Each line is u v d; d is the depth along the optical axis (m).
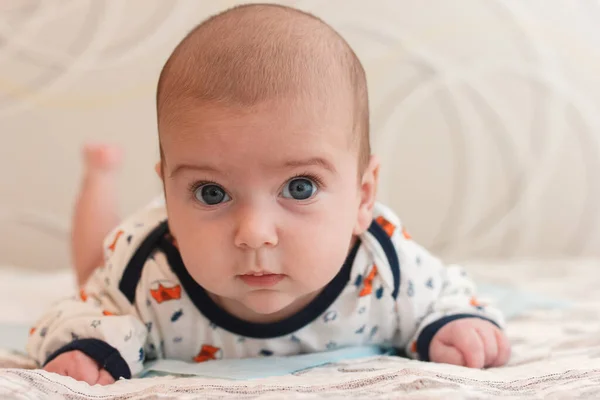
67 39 1.82
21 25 1.80
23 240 1.86
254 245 0.75
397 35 1.95
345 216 0.81
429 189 2.00
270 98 0.75
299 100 0.76
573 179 2.08
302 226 0.77
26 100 1.82
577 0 2.04
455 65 1.99
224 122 0.74
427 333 0.94
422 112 1.98
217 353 0.95
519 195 2.05
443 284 1.01
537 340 1.01
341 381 0.73
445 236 2.03
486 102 2.01
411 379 0.70
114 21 1.83
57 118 1.84
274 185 0.76
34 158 1.84
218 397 0.67
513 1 2.01
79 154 1.85
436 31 1.97
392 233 0.97
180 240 0.81
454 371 0.77
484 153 2.02
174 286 0.92
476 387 0.70
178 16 1.85
